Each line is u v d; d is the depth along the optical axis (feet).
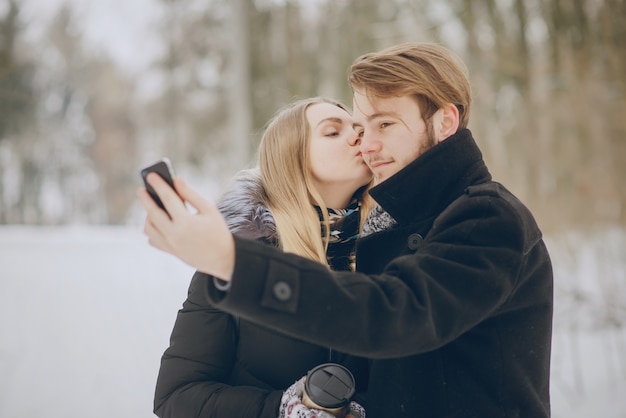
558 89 17.30
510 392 3.44
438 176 3.61
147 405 13.74
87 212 59.52
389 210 3.73
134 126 52.90
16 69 30.58
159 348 17.29
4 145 45.75
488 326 3.44
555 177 17.07
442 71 3.67
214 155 35.53
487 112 18.02
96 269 28.25
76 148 53.31
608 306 15.03
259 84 21.62
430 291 2.89
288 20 21.62
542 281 3.63
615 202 16.51
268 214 4.22
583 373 13.58
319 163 4.47
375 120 3.69
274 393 3.76
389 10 20.92
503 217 3.17
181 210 2.61
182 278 26.40
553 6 17.12
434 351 3.47
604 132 16.80
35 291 23.27
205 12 33.73
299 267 2.74
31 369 15.47
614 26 16.52
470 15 18.44
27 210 54.54
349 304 2.73
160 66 35.47
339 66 21.24
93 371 15.39
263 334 3.97
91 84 47.32
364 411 3.68
